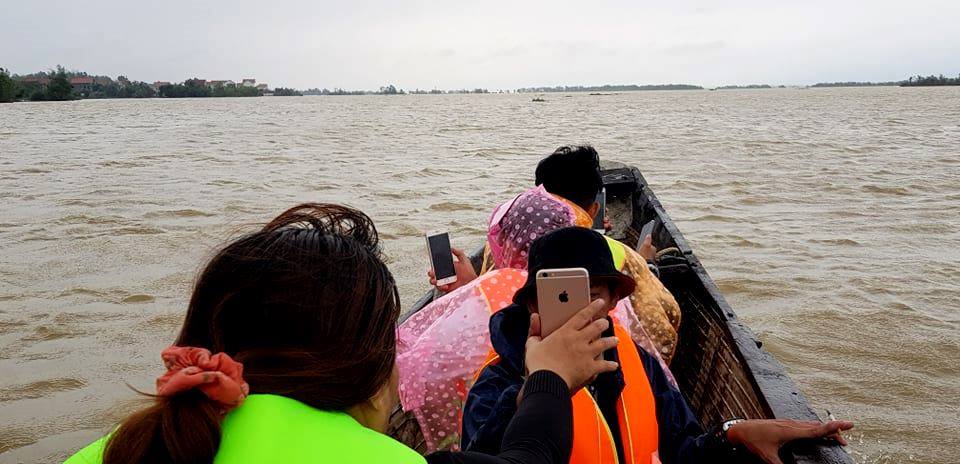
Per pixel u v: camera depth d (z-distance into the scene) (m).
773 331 6.38
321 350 1.00
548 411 1.26
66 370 5.52
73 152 21.06
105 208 11.38
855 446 4.58
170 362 0.91
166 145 23.91
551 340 1.38
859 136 26.69
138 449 0.86
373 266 1.09
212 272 1.04
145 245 9.02
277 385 0.97
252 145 23.97
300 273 1.01
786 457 2.08
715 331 3.77
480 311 2.74
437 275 3.51
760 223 10.52
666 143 23.77
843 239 9.51
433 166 17.39
